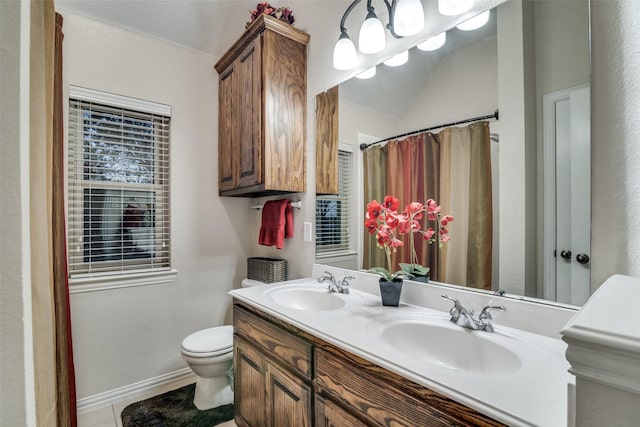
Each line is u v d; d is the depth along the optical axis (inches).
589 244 33.4
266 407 51.5
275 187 70.5
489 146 42.8
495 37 42.1
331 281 62.3
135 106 77.9
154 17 76.7
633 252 29.4
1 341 14.5
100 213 75.4
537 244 37.9
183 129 86.0
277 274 80.6
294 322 44.4
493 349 35.8
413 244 52.3
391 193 56.2
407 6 47.8
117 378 75.0
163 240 84.7
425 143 50.9
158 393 78.2
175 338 84.2
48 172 50.1
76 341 69.7
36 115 32.5
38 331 34.0
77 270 72.2
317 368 41.1
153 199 83.4
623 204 30.0
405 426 29.8
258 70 71.0
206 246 90.4
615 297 21.0
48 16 50.3
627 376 14.5
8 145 14.7
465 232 45.4
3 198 14.6
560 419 22.0
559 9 35.7
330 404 38.5
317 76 72.7
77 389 69.7
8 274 14.7
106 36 74.0
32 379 16.0
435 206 49.5
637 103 29.1
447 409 26.6
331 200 69.2
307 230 76.2
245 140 76.6
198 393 72.9
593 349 15.3
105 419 67.9
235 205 96.4
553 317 36.3
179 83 85.2
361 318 44.4
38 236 34.1
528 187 38.6
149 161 82.7
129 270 79.2
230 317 94.9
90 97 71.6
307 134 75.5
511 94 40.3
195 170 88.2
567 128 35.0
